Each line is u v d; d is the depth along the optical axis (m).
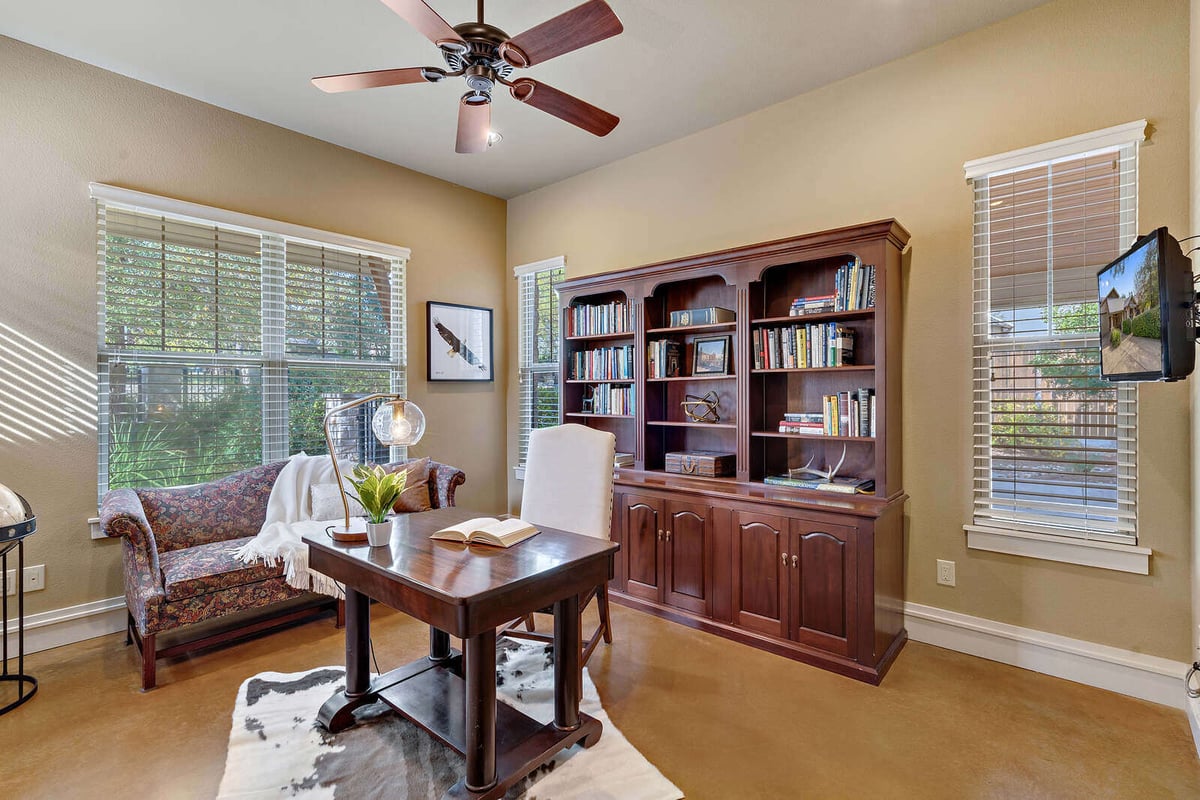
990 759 1.93
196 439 3.29
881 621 2.54
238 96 3.21
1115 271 1.95
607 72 2.99
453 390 4.55
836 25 2.62
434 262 4.41
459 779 1.82
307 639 2.92
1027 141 2.55
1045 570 2.54
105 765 1.89
